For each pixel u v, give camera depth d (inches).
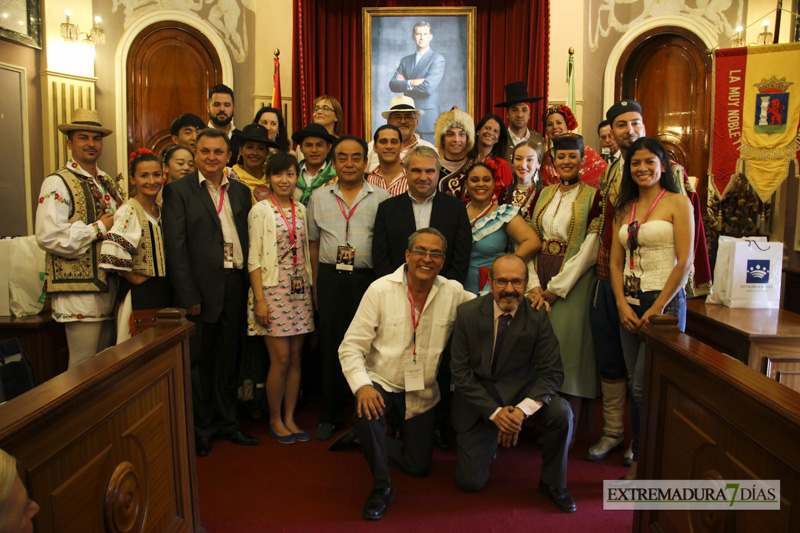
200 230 115.0
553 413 95.3
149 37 237.3
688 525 70.7
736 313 129.2
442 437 119.6
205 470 109.0
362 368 99.0
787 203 213.0
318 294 125.3
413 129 157.2
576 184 118.0
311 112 230.4
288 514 93.8
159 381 76.7
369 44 237.9
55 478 53.5
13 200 212.4
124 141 235.6
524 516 92.9
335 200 124.2
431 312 102.9
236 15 245.6
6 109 209.3
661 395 79.3
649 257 101.6
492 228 119.7
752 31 228.4
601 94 246.4
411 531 88.9
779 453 52.9
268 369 130.7
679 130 238.1
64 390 54.5
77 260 115.2
